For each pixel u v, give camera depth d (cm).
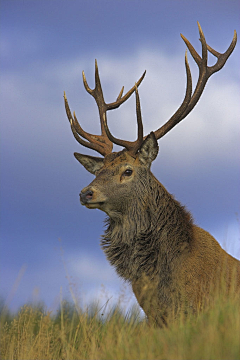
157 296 1400
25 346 1330
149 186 1510
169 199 1489
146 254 1455
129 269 1478
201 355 976
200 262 1397
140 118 1550
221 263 1405
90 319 1402
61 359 1343
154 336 1144
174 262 1404
